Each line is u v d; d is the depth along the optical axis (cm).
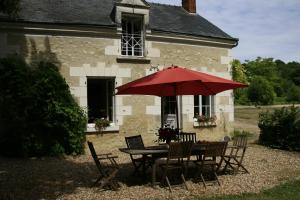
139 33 1380
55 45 1218
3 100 1084
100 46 1285
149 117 1369
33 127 1111
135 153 741
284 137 1305
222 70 1539
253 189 748
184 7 1677
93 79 1327
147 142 1356
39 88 1102
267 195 700
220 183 795
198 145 818
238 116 2395
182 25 1493
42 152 1122
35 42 1192
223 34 1552
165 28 1409
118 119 1310
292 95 4119
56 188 762
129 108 1332
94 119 1314
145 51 1356
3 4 906
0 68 1087
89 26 1250
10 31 1159
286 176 870
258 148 1309
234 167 952
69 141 1159
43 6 1282
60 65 1223
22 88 1083
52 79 1127
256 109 2728
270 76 4441
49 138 1138
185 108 1447
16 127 1100
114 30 1296
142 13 1343
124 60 1322
